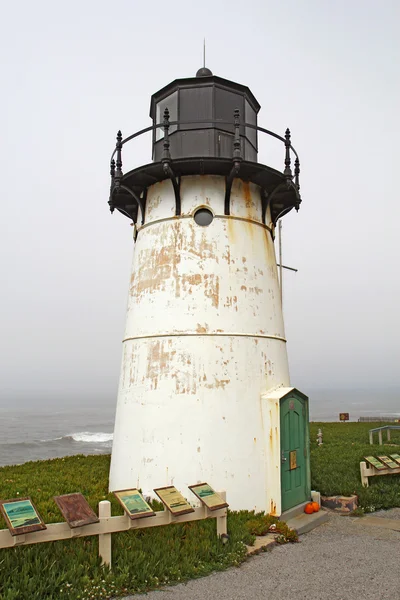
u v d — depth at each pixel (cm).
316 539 865
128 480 1003
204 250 1056
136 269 1133
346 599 624
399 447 1952
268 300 1103
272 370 1066
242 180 1112
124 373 1092
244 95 1177
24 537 605
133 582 645
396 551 801
